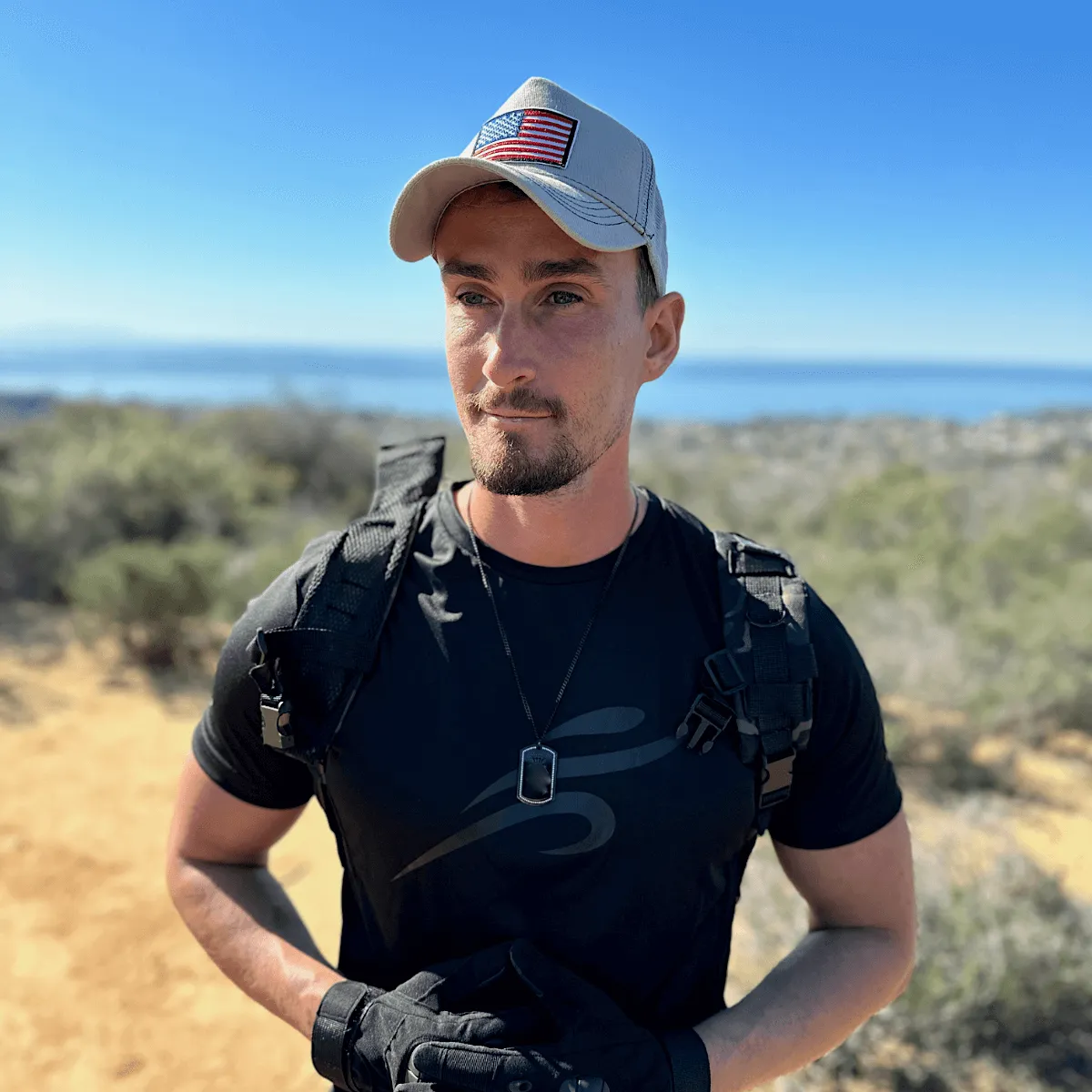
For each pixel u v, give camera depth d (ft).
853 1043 10.80
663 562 4.19
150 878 14.97
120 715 21.40
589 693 3.89
